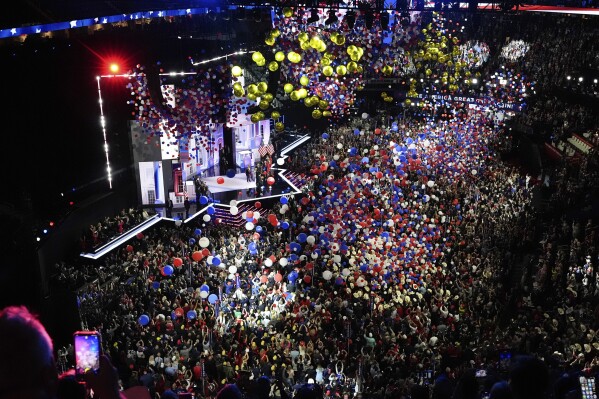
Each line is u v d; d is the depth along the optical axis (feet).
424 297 83.56
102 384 8.21
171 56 120.88
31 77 102.68
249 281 87.97
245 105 145.89
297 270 90.63
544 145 143.02
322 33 106.93
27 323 6.52
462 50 155.63
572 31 158.40
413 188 122.01
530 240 98.78
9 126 99.45
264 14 82.74
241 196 134.51
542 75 159.02
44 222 94.89
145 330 75.36
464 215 112.68
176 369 63.72
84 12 66.03
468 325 74.95
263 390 23.93
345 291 84.74
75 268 94.99
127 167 122.83
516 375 11.04
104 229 106.83
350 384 60.54
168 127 116.78
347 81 140.15
